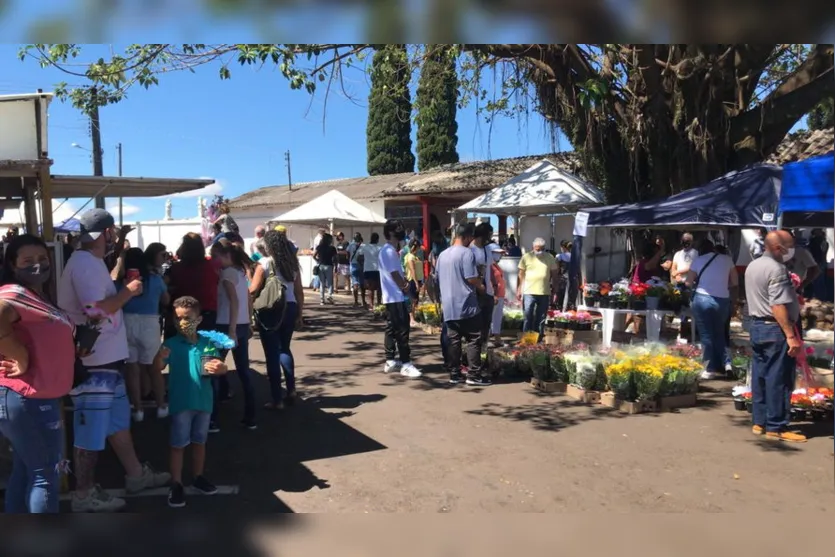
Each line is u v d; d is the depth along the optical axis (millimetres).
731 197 8305
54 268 4520
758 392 5570
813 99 10367
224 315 5633
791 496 4258
